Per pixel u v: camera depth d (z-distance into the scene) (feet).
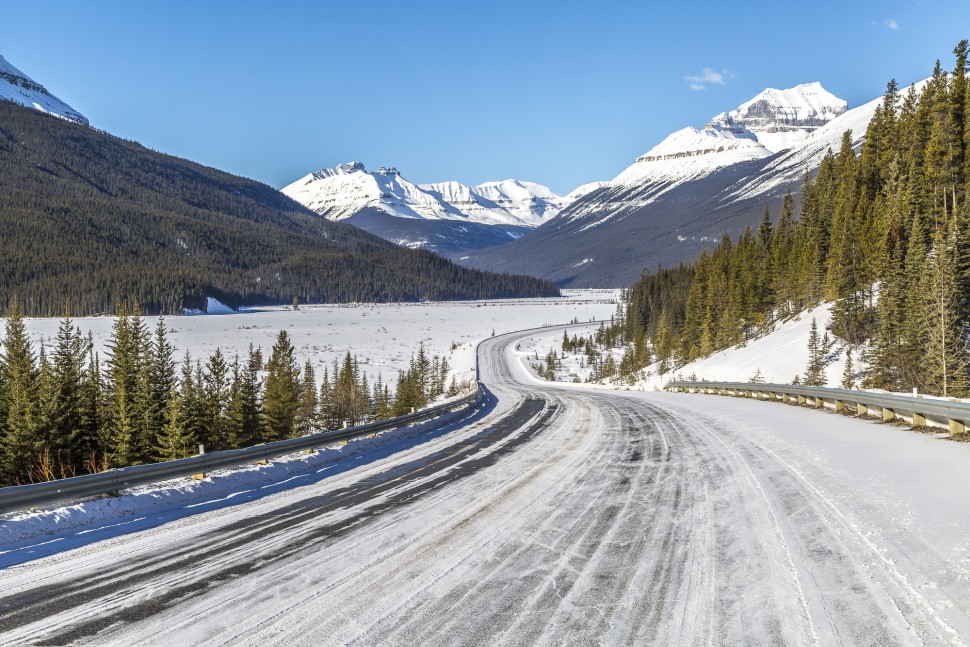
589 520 26.71
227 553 23.27
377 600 18.33
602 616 16.76
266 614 17.42
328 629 16.35
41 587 19.83
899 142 233.96
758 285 252.83
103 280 641.40
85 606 18.15
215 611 17.67
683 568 20.18
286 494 34.55
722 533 23.80
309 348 365.40
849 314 174.19
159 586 19.76
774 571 19.42
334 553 23.00
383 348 380.78
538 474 38.32
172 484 34.47
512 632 15.93
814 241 234.79
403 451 52.44
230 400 132.87
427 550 23.13
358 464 45.78
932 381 129.18
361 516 28.68
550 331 507.30
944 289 128.47
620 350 398.21
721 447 45.27
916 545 20.81
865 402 54.85
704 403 88.53
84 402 112.98
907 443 39.45
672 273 414.21
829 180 279.28
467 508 29.66
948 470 30.73
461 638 15.65
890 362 144.15
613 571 20.18
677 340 292.81
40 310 559.79
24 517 26.50
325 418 162.09
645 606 17.31
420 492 33.88
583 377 325.21
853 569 19.21
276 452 44.39
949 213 186.91
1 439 94.12
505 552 22.58
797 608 16.72
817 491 29.09
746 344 223.71
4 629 16.62
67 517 27.58
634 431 59.21
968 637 14.71
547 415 83.61
